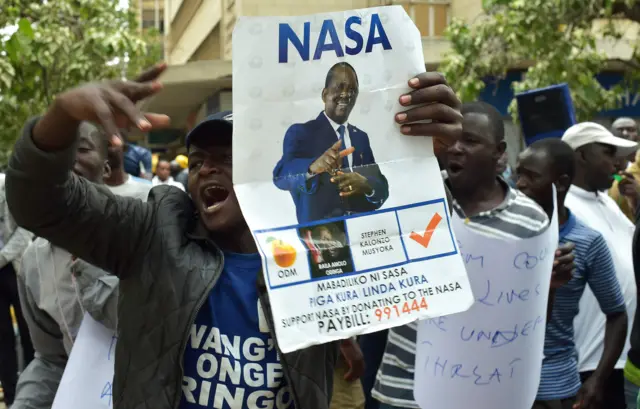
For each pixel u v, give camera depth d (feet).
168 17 42.73
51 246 11.61
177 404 7.30
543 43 32.12
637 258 13.05
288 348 6.81
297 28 6.99
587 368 15.01
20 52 24.85
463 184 12.42
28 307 12.04
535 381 11.48
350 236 7.07
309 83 7.04
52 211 6.93
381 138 7.15
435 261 7.16
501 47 35.47
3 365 21.89
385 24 7.09
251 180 7.01
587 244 13.62
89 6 37.99
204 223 7.70
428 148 7.20
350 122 7.12
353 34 7.07
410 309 7.06
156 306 7.43
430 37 42.68
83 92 6.34
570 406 13.57
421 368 11.62
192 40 42.09
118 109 6.40
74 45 37.01
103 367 10.68
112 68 40.32
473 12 41.42
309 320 6.89
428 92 7.09
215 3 35.83
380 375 12.76
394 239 7.13
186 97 50.62
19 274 12.01
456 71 35.76
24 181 6.72
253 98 6.99
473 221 12.01
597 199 16.93
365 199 7.13
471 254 11.12
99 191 7.34
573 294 13.48
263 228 6.96
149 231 7.55
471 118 12.39
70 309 11.44
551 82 33.17
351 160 7.13
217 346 7.47
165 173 49.85
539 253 11.12
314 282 6.96
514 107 36.17
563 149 13.88
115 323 10.71
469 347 11.28
